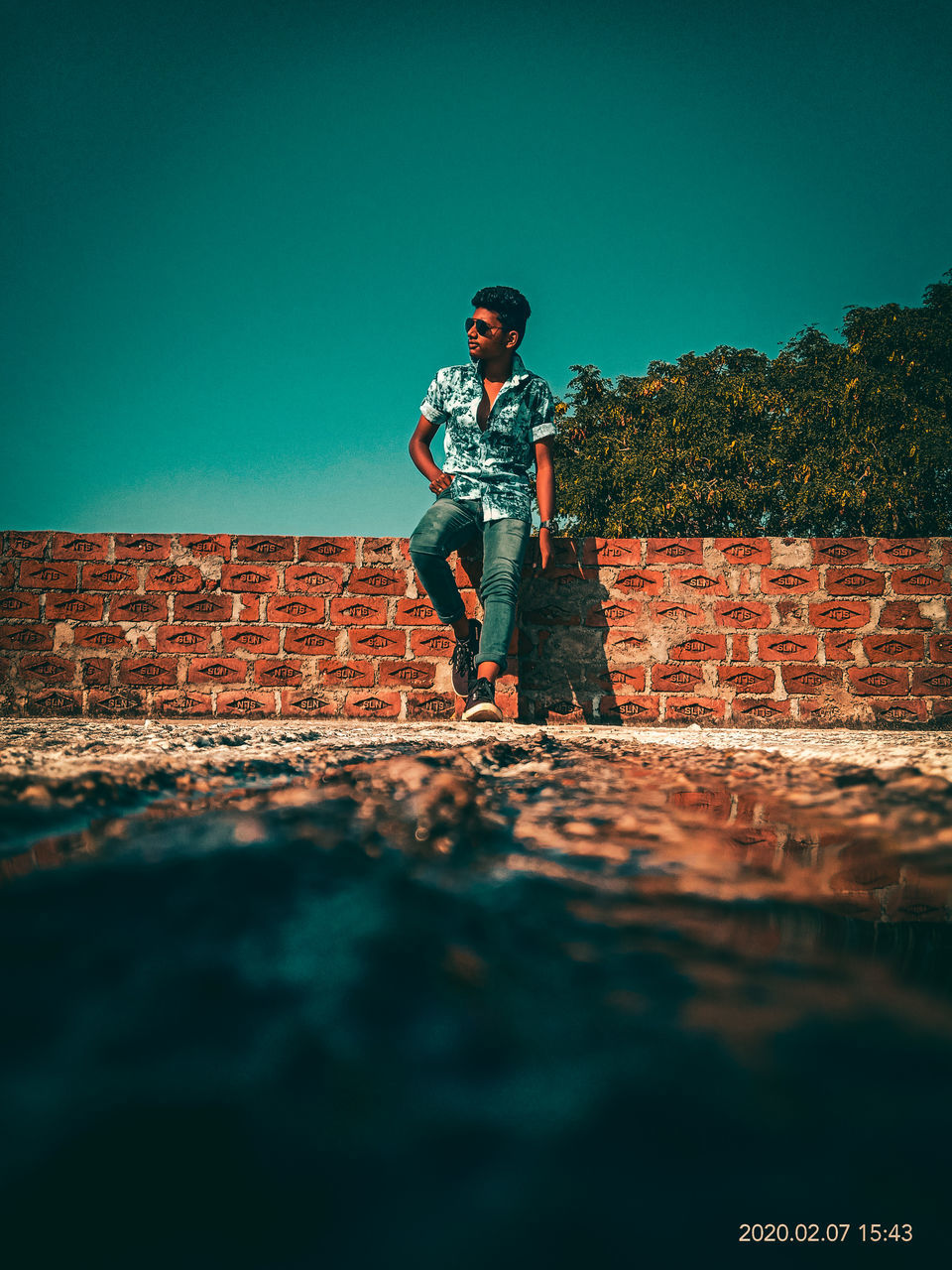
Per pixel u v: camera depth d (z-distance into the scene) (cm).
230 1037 43
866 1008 49
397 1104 38
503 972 54
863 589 371
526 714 370
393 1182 33
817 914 66
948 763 125
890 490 1644
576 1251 30
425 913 64
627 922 63
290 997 48
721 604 374
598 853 84
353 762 142
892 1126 37
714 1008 49
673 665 371
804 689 369
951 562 371
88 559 363
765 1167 35
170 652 362
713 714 370
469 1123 37
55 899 63
